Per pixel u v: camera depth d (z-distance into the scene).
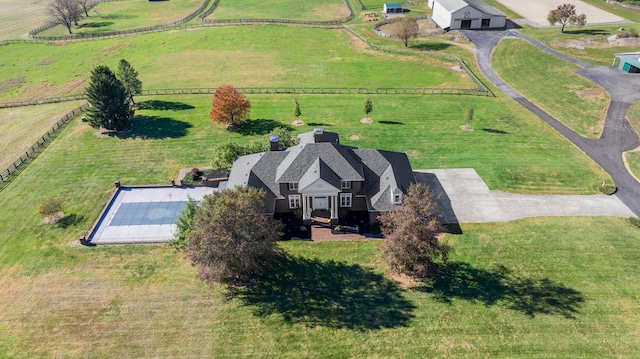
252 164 47.91
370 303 36.47
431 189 51.56
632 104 71.31
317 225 45.97
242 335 33.75
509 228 44.88
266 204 44.66
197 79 91.56
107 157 60.72
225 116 66.00
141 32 126.56
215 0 161.38
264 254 40.22
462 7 112.69
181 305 36.56
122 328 34.59
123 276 39.81
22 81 97.69
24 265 41.56
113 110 65.81
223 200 35.25
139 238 44.91
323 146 46.06
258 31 120.75
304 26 125.00
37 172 57.53
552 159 57.69
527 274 38.84
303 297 37.16
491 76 88.19
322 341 33.12
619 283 37.41
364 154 48.12
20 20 151.88
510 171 54.91
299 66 97.12
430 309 35.69
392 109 74.38
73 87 92.69
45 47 118.56
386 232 39.59
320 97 80.56
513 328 33.69
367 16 133.00
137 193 52.47
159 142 64.62
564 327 33.56
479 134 65.00
